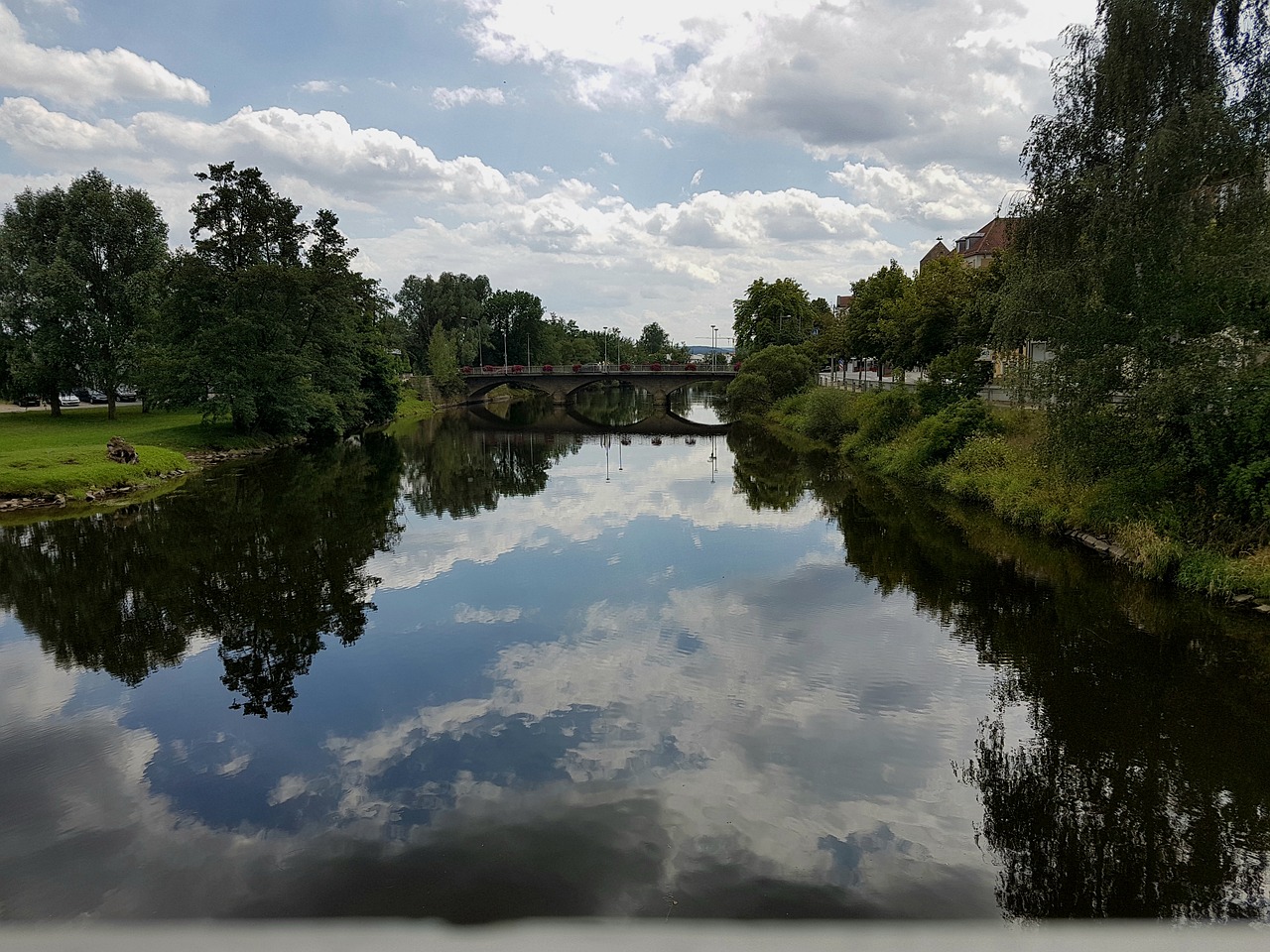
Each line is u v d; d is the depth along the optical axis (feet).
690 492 93.35
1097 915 21.68
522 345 411.13
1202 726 32.01
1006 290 63.05
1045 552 58.49
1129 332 52.21
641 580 54.34
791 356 205.26
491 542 67.05
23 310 134.51
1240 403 47.73
